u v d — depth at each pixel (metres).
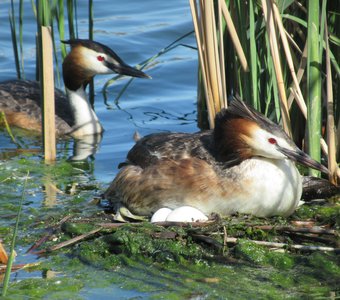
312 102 12.30
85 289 10.11
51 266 10.69
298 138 14.20
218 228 11.09
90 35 17.34
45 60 13.97
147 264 10.72
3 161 14.51
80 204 12.68
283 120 12.47
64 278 10.38
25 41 20.17
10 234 11.59
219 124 11.71
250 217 11.55
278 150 11.45
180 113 16.80
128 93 17.98
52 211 12.37
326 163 13.66
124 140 15.71
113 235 11.05
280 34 12.43
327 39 11.99
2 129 16.78
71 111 16.59
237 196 11.48
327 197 12.70
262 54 13.82
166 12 21.59
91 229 11.41
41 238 11.30
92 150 15.31
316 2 12.02
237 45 13.00
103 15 21.36
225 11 12.91
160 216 11.58
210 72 13.00
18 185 13.38
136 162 12.40
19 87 17.66
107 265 10.72
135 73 16.88
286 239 11.00
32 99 17.36
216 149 11.77
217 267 10.57
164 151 12.05
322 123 14.23
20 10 17.62
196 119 16.44
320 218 11.77
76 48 16.78
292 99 12.89
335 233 11.03
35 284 10.21
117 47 19.58
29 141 15.92
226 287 10.07
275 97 12.86
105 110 17.14
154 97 17.72
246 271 10.45
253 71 12.89
